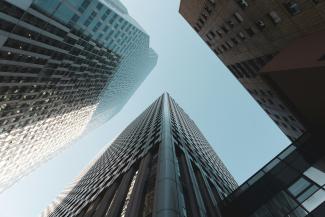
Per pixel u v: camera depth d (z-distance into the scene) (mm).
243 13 30844
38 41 40531
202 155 45594
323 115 19469
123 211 21359
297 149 20156
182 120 67500
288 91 20062
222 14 36438
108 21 56125
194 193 21375
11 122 53031
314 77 16266
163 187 18516
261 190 20031
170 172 21219
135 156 35031
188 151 35625
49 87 55594
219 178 41438
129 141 58344
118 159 47156
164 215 14938
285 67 18391
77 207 40500
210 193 26125
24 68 43031
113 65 83188
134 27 74125
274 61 21844
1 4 28953
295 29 24500
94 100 95250
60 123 80812
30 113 57125
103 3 48875
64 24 43125
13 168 73688
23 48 38750
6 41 34438
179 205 17016
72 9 41688
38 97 54625
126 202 22812
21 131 59969
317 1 19750
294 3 22250
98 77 79438
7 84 42594
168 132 35094
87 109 96062
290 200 16875
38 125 66000
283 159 20562
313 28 22266
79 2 42000
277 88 21250
